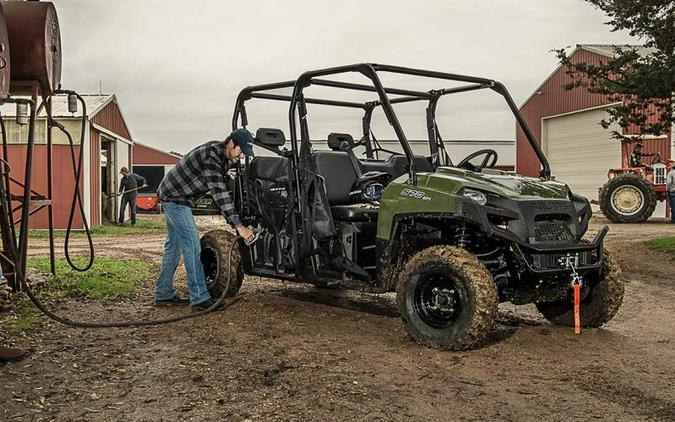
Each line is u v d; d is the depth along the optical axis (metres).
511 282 5.38
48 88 7.37
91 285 7.57
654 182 19.50
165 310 6.57
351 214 6.02
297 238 6.43
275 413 3.82
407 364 4.79
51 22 7.38
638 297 7.55
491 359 4.94
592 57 24.38
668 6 10.88
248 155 6.31
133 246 13.16
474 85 6.73
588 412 3.90
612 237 13.84
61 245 13.28
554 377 4.54
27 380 4.31
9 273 6.84
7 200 6.52
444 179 5.36
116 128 21.02
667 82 10.64
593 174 25.23
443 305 5.14
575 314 5.32
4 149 6.84
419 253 5.32
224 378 4.43
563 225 5.44
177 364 4.73
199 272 6.55
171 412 3.83
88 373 4.50
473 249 5.59
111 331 5.67
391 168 6.97
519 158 29.80
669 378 4.54
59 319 5.85
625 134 21.64
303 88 6.37
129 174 20.06
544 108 27.94
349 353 5.06
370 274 5.91
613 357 5.04
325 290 7.81
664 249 11.40
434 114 7.19
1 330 5.50
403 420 3.75
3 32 6.44
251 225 7.01
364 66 5.83
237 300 7.07
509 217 5.13
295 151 6.38
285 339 5.47
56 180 16.91
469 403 4.03
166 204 6.52
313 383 4.35
